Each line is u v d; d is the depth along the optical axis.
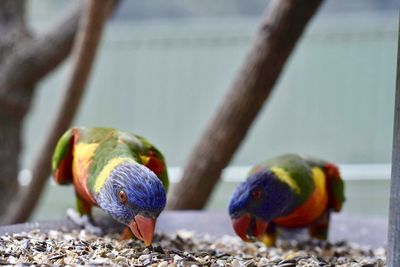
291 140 9.84
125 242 3.94
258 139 9.95
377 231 5.45
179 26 9.90
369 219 5.74
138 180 3.55
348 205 9.92
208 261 3.62
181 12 10.02
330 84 9.60
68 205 10.44
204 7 9.97
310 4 5.25
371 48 9.41
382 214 9.86
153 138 10.00
